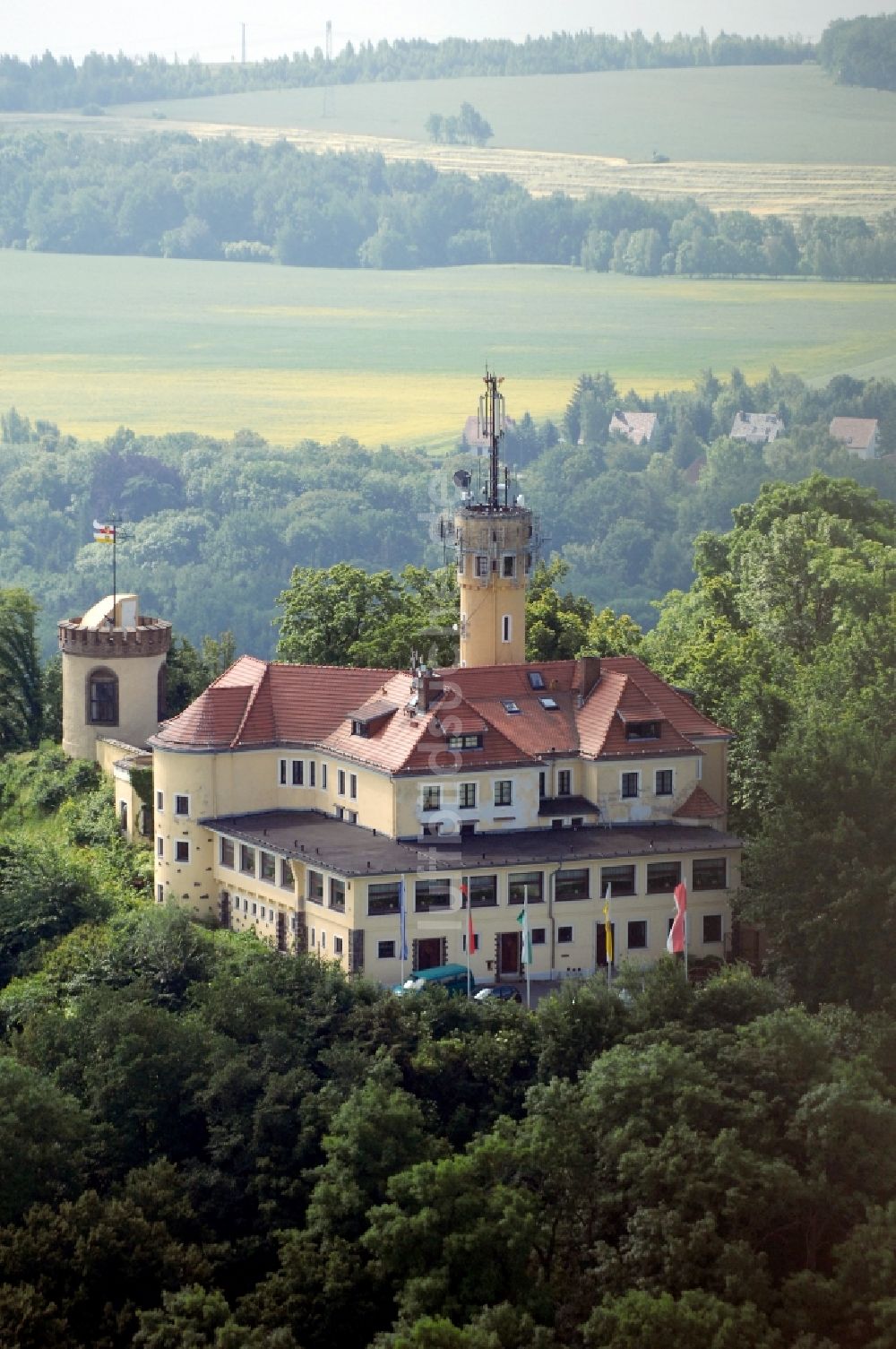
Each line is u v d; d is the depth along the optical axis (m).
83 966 190.88
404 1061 166.75
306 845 189.50
